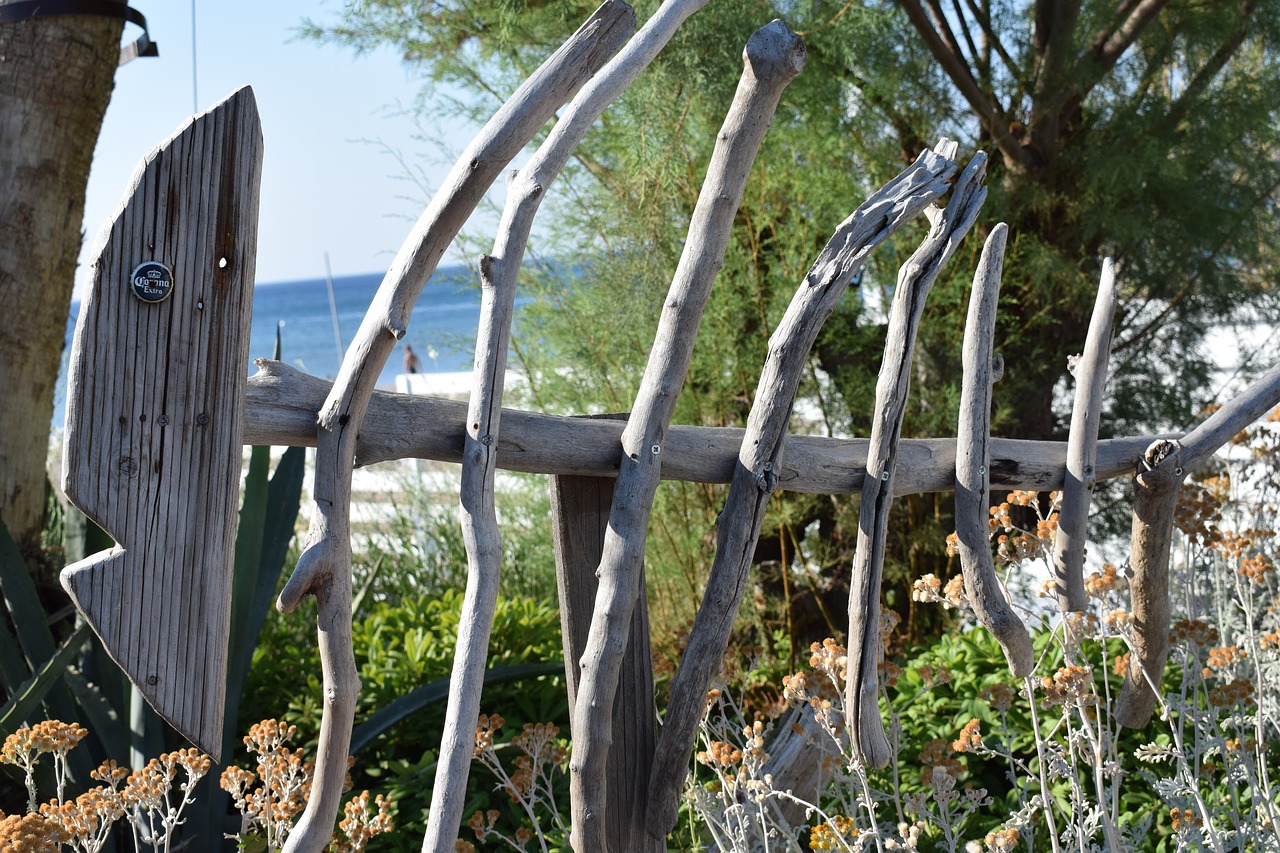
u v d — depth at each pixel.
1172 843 2.57
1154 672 2.15
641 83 3.50
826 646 2.00
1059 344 4.16
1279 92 3.88
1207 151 3.87
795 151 3.98
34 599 2.73
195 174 1.23
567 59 1.41
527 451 1.58
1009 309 4.12
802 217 4.11
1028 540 2.01
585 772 1.59
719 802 2.33
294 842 1.40
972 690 3.19
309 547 1.37
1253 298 4.42
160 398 1.23
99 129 3.12
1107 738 2.13
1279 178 4.11
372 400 1.48
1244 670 2.92
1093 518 4.52
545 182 1.44
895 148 4.16
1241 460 3.25
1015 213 3.96
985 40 4.09
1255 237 4.09
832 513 4.36
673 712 1.66
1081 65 3.77
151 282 1.21
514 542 5.00
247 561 2.85
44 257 3.01
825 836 1.89
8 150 2.94
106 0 2.98
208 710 1.28
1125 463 2.05
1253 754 2.57
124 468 1.22
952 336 3.97
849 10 3.48
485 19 3.96
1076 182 3.99
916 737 3.04
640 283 3.98
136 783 1.95
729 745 2.19
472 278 4.42
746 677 3.02
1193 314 4.35
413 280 1.38
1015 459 1.97
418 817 2.81
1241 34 4.02
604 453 1.61
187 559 1.26
